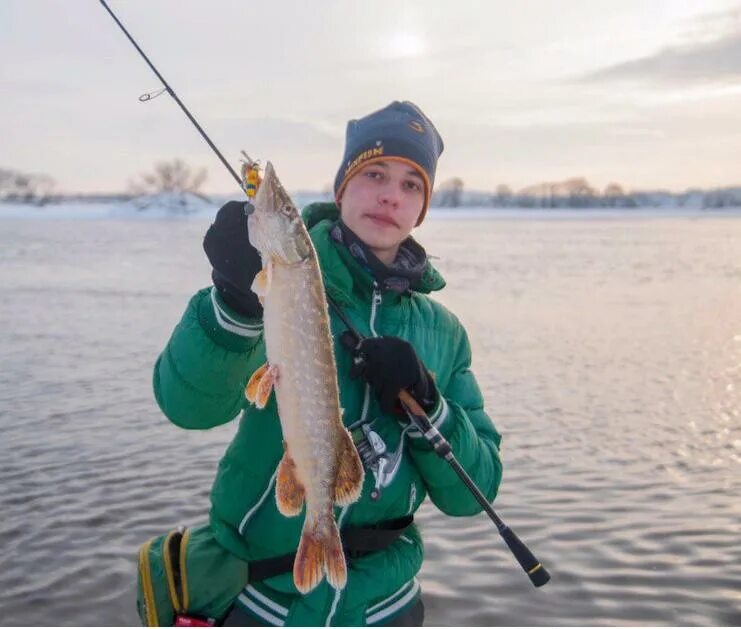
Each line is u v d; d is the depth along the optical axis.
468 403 1.10
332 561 0.89
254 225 0.86
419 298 1.10
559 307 6.20
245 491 0.97
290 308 0.87
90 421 2.92
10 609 1.62
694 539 1.94
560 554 1.88
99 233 17.70
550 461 2.54
